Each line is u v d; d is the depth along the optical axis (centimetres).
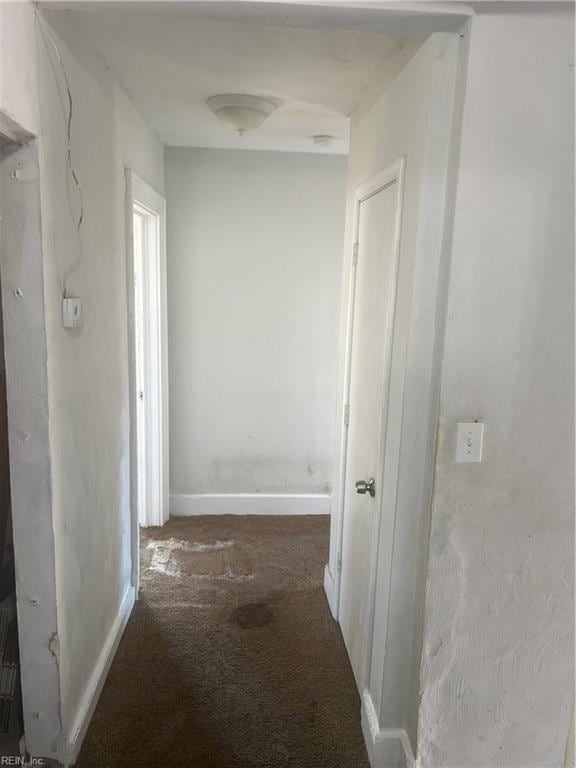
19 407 152
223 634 250
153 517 355
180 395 360
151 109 256
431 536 159
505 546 161
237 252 346
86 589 193
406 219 163
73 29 166
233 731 196
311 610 271
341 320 258
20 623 163
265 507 377
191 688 216
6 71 121
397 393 168
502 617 166
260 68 200
